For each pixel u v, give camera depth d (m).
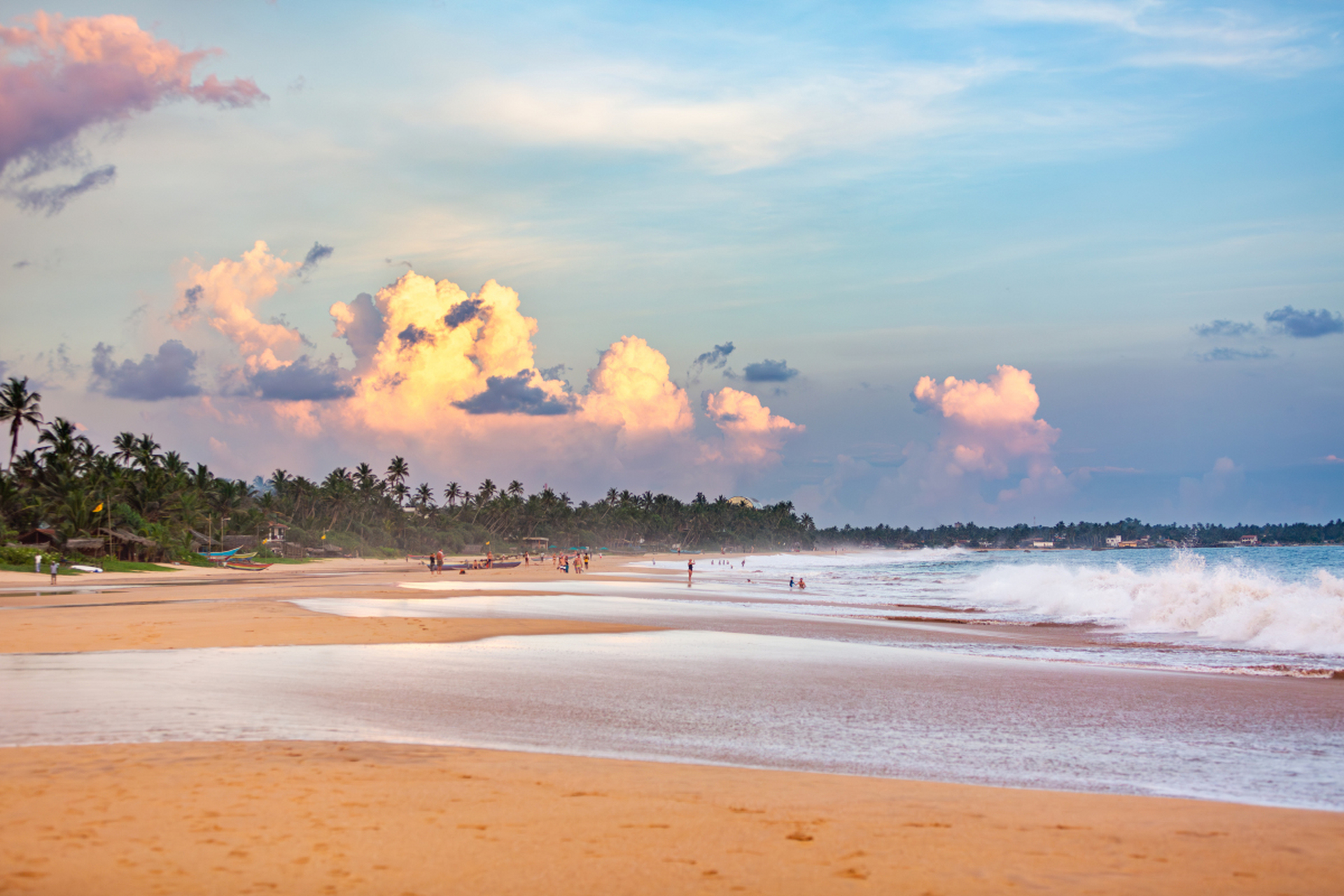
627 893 6.22
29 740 11.45
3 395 102.19
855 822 8.29
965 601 51.97
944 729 14.30
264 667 19.55
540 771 10.29
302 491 176.38
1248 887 6.65
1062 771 11.58
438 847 7.20
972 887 6.54
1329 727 14.77
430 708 14.99
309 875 6.45
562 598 49.97
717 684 18.66
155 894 5.96
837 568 147.12
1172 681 19.98
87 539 92.44
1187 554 52.50
